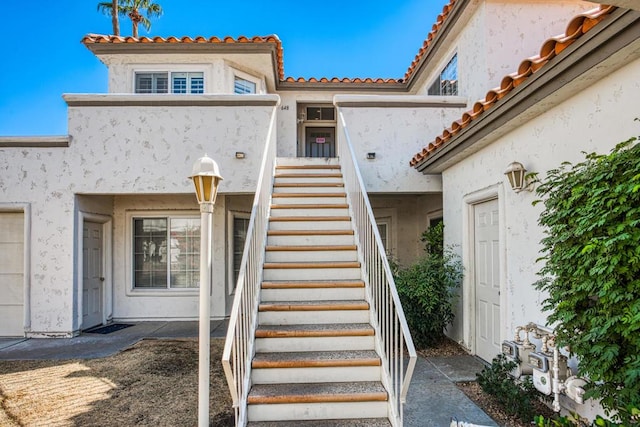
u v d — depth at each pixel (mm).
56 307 6605
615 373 2543
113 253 7965
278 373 3666
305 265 4871
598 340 2617
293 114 10023
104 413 3756
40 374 4816
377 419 3350
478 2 6547
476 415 3586
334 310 4332
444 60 8219
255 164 6730
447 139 5305
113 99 6652
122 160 6660
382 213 9086
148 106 6719
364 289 4648
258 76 9062
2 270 6832
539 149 3838
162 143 6695
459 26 7262
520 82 3543
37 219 6629
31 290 6617
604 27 2557
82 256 6957
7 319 6754
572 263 2865
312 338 3988
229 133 6750
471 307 5531
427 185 6980
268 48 8023
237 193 6848
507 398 3574
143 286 8094
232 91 8523
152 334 6820
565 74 3104
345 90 10055
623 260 2482
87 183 6637
